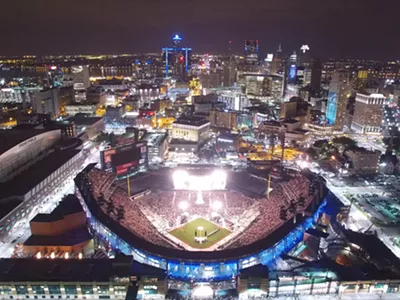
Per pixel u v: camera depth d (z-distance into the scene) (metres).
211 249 172.12
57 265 137.38
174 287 136.62
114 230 164.62
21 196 196.00
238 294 131.25
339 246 160.38
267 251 154.88
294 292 131.62
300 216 180.62
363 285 132.25
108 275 131.88
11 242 175.62
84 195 198.00
